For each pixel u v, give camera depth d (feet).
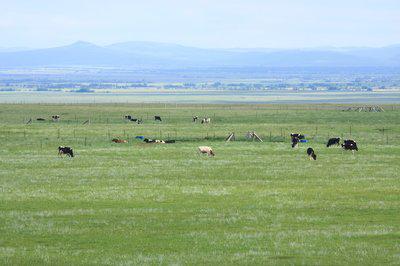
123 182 171.83
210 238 109.19
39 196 150.51
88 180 174.81
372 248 100.73
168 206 138.31
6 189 160.66
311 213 130.72
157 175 183.42
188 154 226.58
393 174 184.34
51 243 106.73
